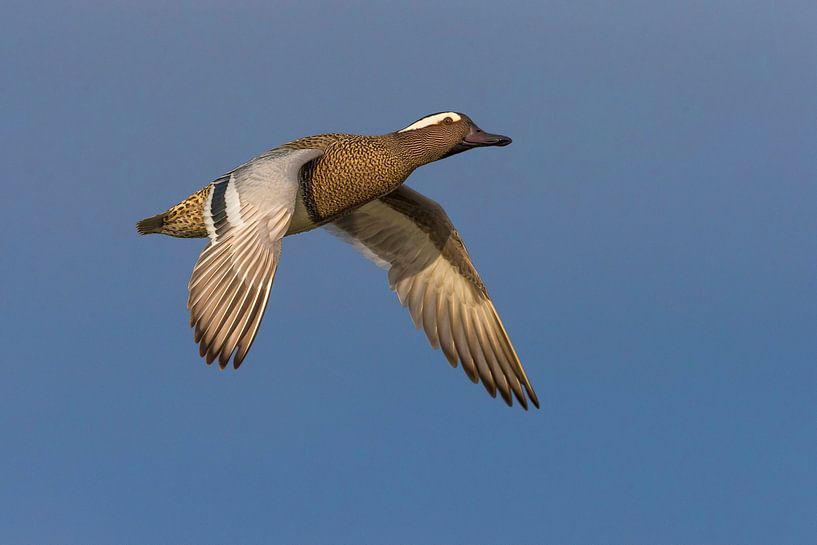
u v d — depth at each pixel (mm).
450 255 13242
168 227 12172
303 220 12312
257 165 10852
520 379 13078
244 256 9992
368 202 12539
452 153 12828
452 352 13211
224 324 9742
